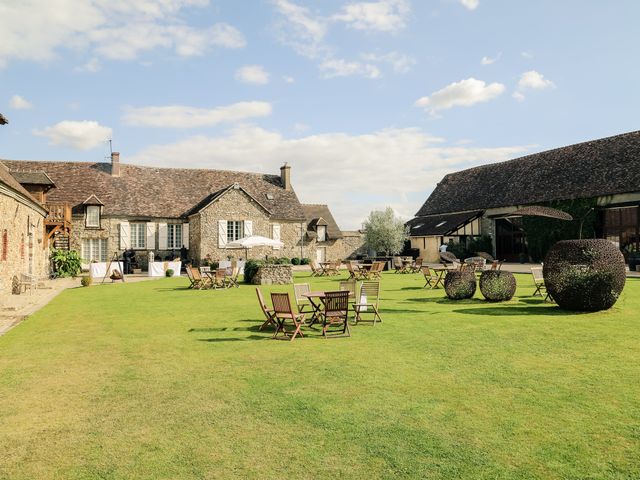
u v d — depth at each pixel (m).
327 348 8.22
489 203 39.03
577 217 31.69
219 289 19.59
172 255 34.44
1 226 15.73
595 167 32.38
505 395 5.61
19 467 4.06
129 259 32.31
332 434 4.59
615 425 4.68
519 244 36.84
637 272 24.27
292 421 4.93
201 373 6.78
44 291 19.25
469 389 5.85
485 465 3.94
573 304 11.12
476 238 39.75
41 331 10.30
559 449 4.20
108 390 6.08
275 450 4.28
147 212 34.34
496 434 4.53
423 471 3.86
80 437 4.64
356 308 10.90
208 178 39.06
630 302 12.66
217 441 4.49
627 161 30.53
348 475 3.81
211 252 33.56
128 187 35.22
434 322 10.52
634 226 29.11
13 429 4.87
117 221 33.31
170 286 21.34
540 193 34.75
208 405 5.45
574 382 6.04
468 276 14.35
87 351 8.31
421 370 6.72
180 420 5.02
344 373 6.64
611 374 6.34
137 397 5.79
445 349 7.95
